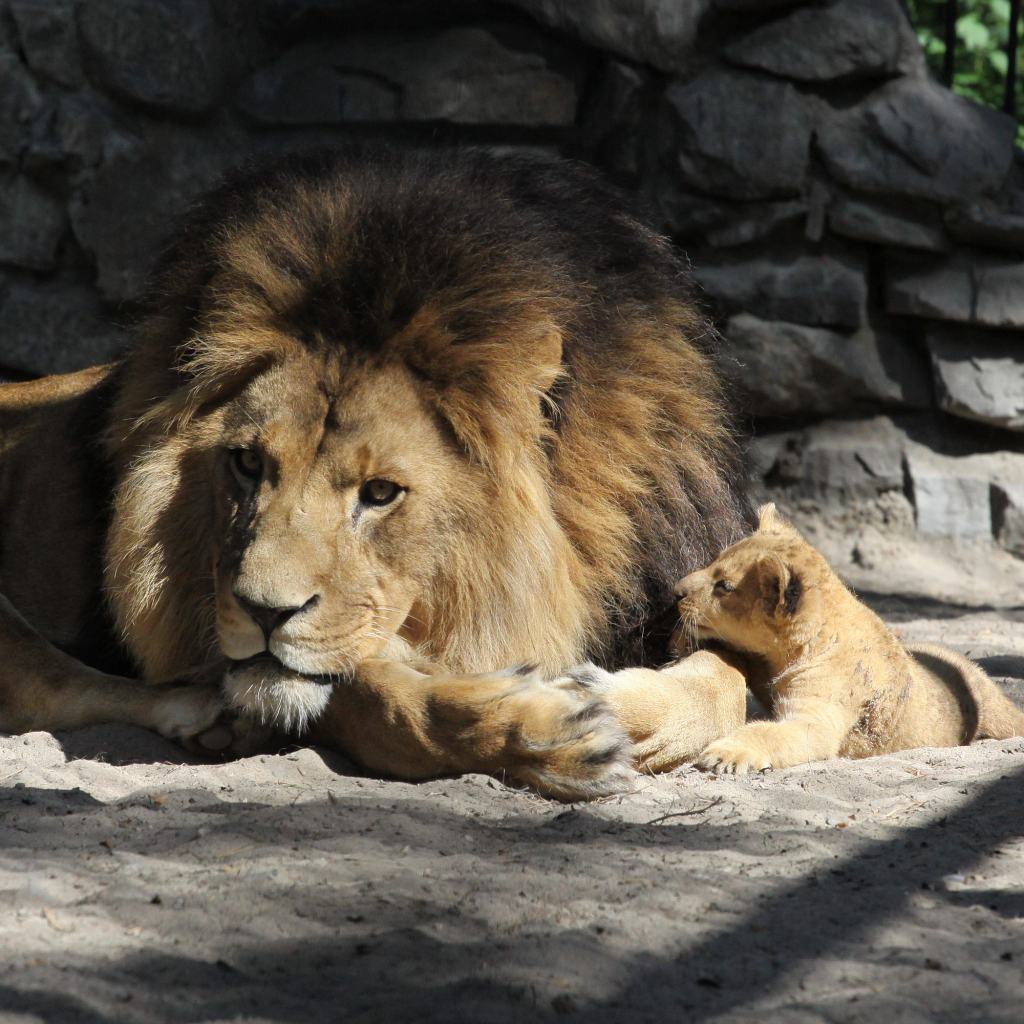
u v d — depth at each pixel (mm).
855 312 19359
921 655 9820
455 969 4641
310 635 7164
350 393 7402
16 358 20047
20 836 6035
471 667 7812
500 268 7738
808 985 4645
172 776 7254
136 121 19953
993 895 5633
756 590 8695
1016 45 22016
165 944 4828
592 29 19234
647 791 7195
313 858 5777
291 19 19844
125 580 8125
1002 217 18969
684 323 9383
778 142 19141
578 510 8180
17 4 19688
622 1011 4391
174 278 8383
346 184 8156
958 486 19266
